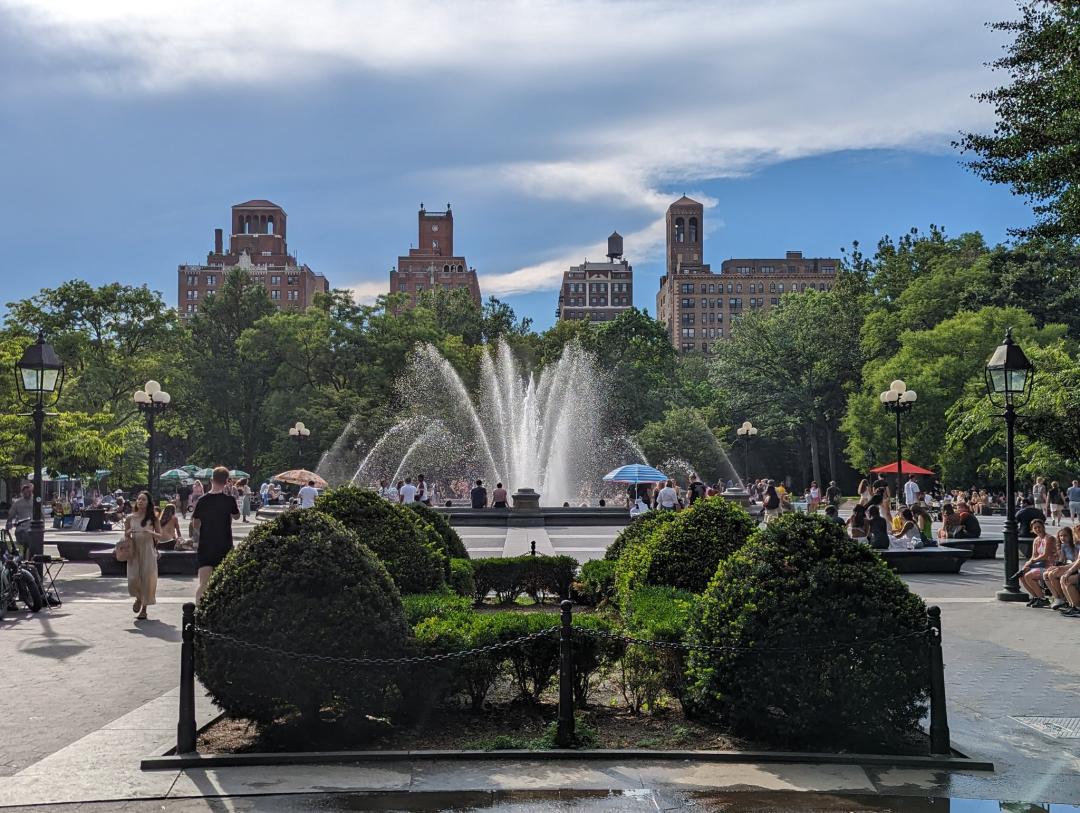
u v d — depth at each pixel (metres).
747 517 11.06
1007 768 6.93
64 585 18.19
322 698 7.24
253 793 6.27
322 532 7.70
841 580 7.46
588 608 14.29
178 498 39.25
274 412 63.06
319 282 188.62
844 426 62.59
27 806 6.01
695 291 170.75
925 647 7.30
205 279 170.25
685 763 7.00
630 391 68.75
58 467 24.03
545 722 7.98
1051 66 16.55
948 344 56.12
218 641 7.16
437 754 7.04
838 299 76.56
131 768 6.77
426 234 175.38
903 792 6.40
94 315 61.53
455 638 7.85
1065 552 16.11
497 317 89.19
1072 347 52.16
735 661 7.43
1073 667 10.52
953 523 25.16
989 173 17.59
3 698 8.86
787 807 6.08
